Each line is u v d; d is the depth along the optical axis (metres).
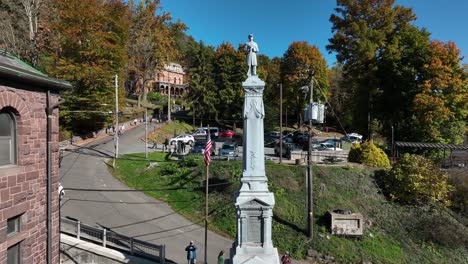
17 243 8.93
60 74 42.19
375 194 26.09
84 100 43.78
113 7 55.31
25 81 8.83
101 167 33.44
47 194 9.98
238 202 12.13
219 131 55.75
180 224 22.56
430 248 21.88
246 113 12.48
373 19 44.16
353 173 27.88
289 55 62.84
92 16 45.25
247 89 12.51
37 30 43.50
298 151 34.25
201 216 23.70
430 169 25.91
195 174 28.48
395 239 22.23
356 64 44.72
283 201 24.27
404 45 41.59
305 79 56.94
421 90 37.88
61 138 40.97
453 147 32.59
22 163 9.01
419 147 35.47
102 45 45.81
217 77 63.72
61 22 44.75
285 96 61.53
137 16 66.06
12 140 8.89
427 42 40.47
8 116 8.77
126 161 34.72
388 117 42.88
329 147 40.16
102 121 48.19
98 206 24.23
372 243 21.39
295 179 26.73
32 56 41.72
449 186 26.00
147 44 65.50
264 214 12.13
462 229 23.44
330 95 67.19
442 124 37.38
